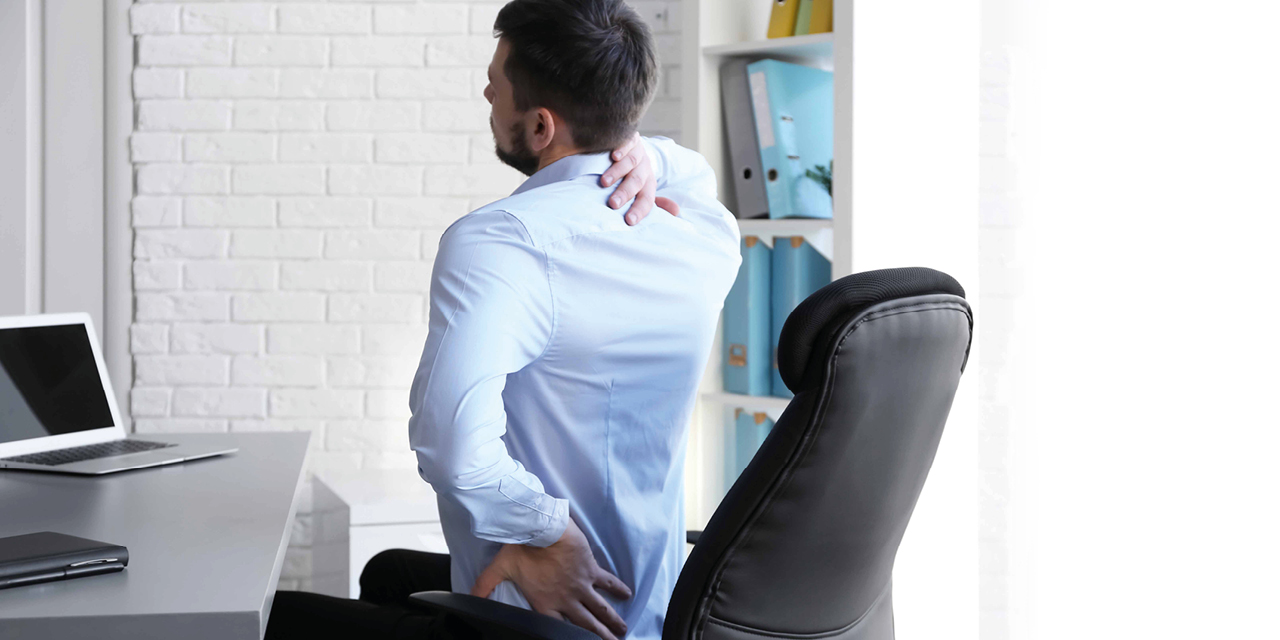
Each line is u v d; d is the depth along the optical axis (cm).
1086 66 220
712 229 145
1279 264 203
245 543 115
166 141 283
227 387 285
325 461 287
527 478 116
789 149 230
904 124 221
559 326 117
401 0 286
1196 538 212
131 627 88
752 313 236
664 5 290
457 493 113
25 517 128
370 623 133
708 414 247
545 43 125
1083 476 223
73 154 281
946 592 231
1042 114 225
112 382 283
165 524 125
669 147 152
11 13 276
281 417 286
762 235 236
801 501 100
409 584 161
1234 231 207
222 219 285
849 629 113
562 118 127
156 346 284
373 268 287
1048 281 225
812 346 98
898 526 114
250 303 285
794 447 98
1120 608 220
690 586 102
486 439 112
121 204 283
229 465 168
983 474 231
